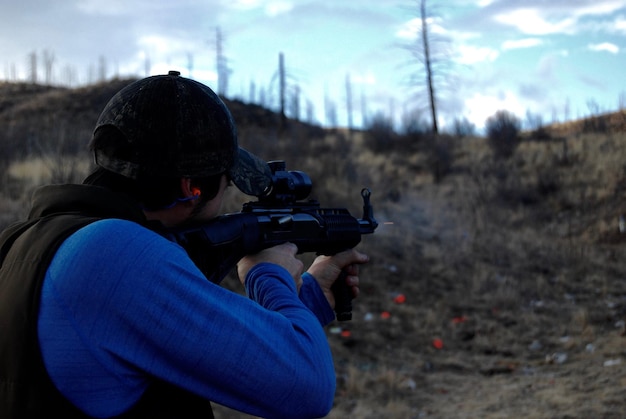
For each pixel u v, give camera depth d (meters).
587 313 8.83
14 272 1.05
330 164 16.08
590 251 12.30
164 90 1.17
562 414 5.46
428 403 6.09
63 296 1.00
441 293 9.77
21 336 1.00
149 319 1.00
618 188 15.44
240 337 1.05
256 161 1.46
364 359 7.32
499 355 7.61
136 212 1.14
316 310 1.63
